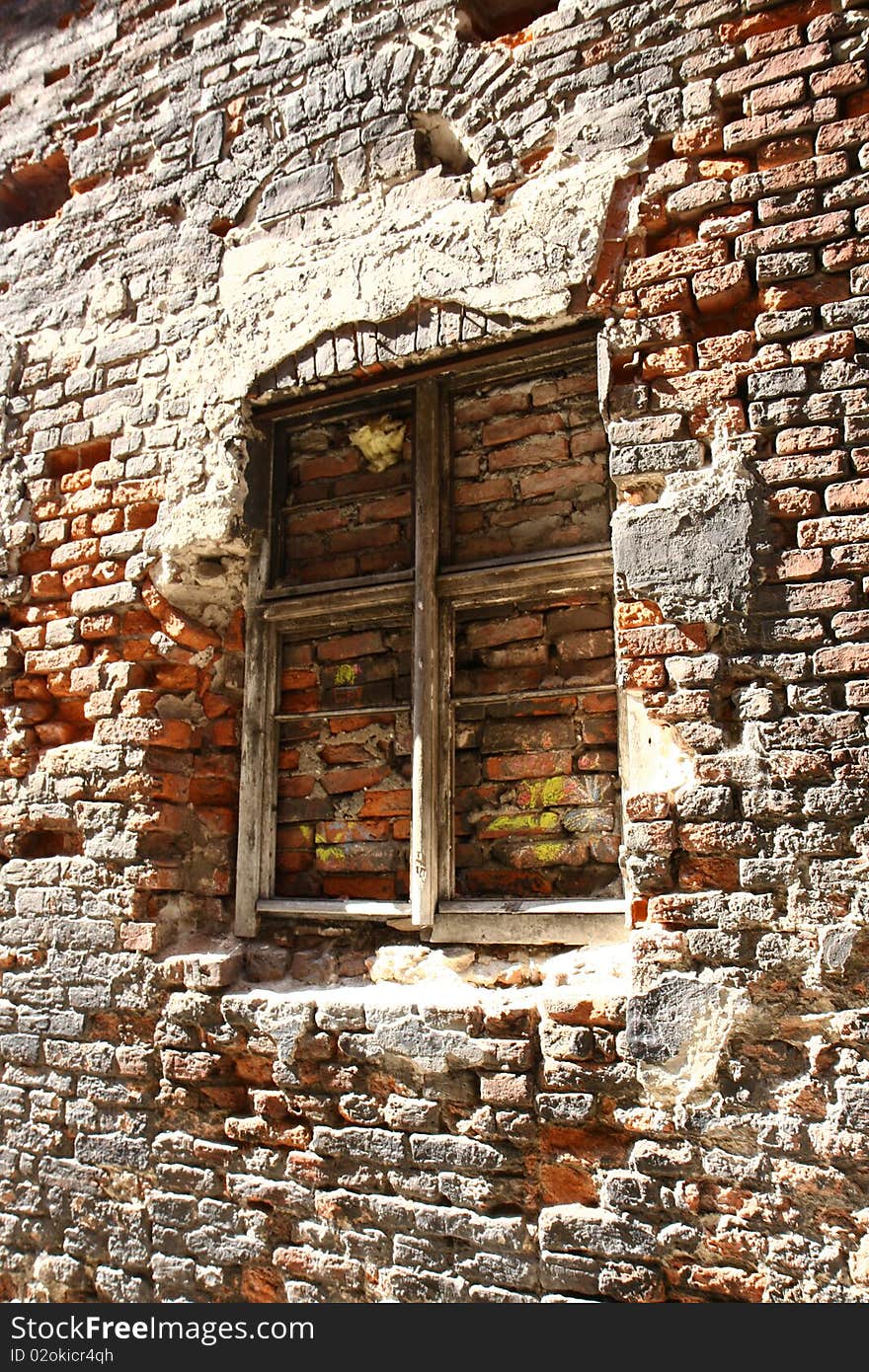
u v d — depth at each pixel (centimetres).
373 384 266
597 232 226
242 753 281
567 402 257
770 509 203
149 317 298
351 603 269
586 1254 201
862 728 190
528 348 243
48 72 337
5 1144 279
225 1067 251
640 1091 199
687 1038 194
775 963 190
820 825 190
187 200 298
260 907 271
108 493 296
